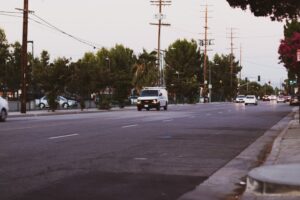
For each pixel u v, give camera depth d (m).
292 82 80.19
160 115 38.41
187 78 110.94
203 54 129.12
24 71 41.31
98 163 11.95
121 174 10.50
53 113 41.22
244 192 8.47
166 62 124.44
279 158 12.32
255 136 20.03
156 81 85.69
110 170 10.98
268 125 26.78
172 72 110.50
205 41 111.62
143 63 88.19
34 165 11.50
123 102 62.88
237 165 12.16
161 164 12.02
